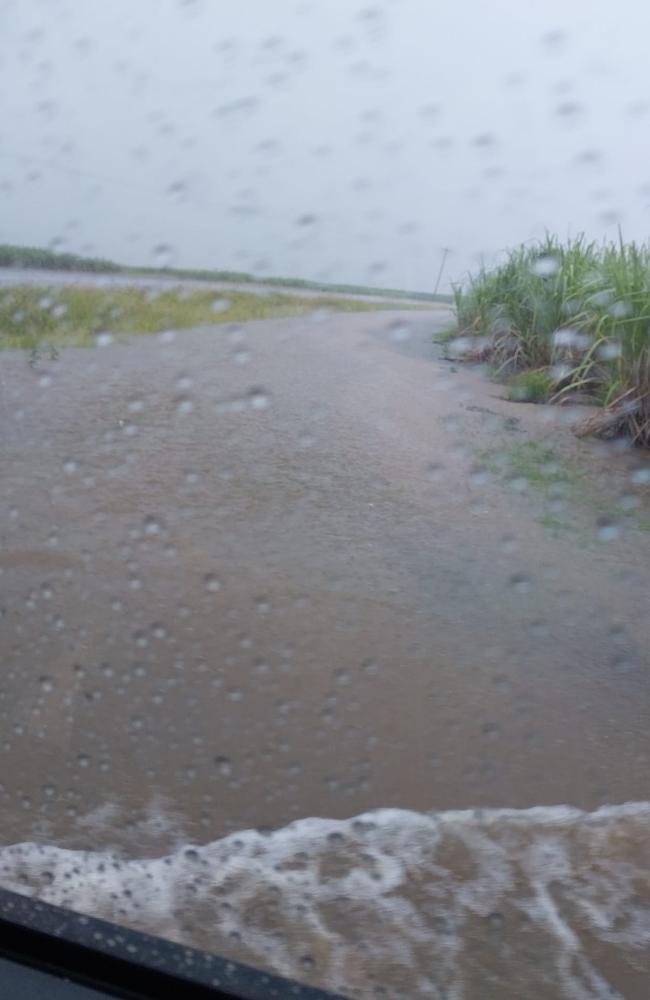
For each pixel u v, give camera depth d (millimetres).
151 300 8031
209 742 3008
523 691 3377
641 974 2064
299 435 5945
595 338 6801
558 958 2098
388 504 5078
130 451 5695
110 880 2324
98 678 3379
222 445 5801
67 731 3061
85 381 7043
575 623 3934
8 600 3957
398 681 3410
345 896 2285
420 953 2092
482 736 3078
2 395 6699
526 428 6297
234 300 8047
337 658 3557
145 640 3656
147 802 2691
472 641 3738
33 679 3367
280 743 3010
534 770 2889
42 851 2447
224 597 4035
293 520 4809
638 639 3818
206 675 3414
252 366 7289
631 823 2623
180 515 4891
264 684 3363
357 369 7145
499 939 2154
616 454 6000
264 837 2529
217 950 2070
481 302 7707
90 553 4449
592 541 4762
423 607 4012
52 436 5965
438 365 7520
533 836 2557
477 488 5348
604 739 3084
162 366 7324
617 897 2311
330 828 2576
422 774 2855
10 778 2799
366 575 4297
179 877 2346
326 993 1851
